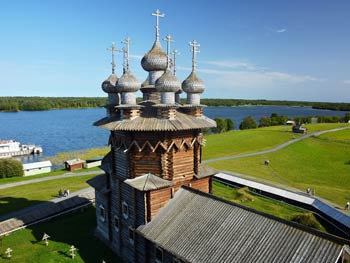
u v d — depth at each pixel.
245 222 18.33
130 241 25.52
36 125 186.50
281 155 83.69
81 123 196.50
